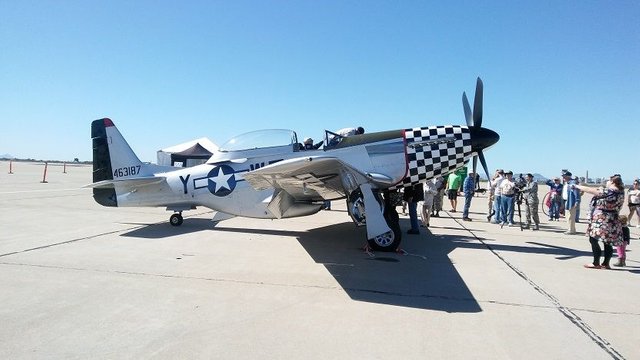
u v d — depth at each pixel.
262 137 7.66
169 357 2.55
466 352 2.70
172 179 7.91
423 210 9.20
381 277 4.59
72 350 2.63
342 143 7.38
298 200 7.14
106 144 8.30
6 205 11.04
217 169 7.71
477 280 4.53
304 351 2.66
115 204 8.23
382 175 6.84
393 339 2.88
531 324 3.23
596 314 3.50
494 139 7.23
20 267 4.71
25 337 2.81
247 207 7.52
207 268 4.86
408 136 7.23
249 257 5.51
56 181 23.08
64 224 8.12
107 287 4.02
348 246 6.41
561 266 5.37
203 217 9.70
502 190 9.64
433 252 6.12
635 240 8.07
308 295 3.88
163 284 4.16
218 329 3.02
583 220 12.02
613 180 5.20
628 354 2.71
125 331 2.95
